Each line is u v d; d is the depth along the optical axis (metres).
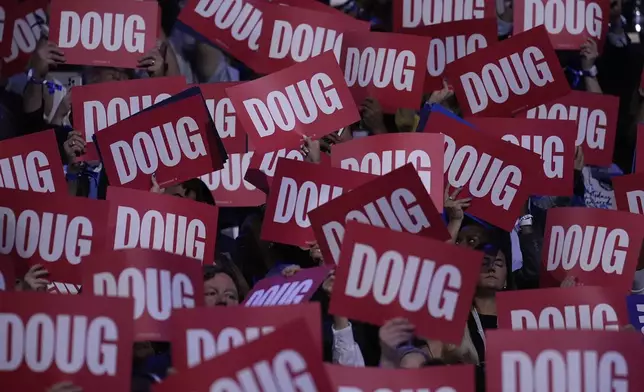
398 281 9.18
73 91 12.33
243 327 8.56
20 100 13.62
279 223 10.81
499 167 11.52
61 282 10.52
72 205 10.53
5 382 8.42
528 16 14.46
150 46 13.50
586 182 13.91
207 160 11.66
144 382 9.65
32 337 8.47
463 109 13.09
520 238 12.52
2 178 11.37
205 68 14.95
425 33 13.81
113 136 11.52
